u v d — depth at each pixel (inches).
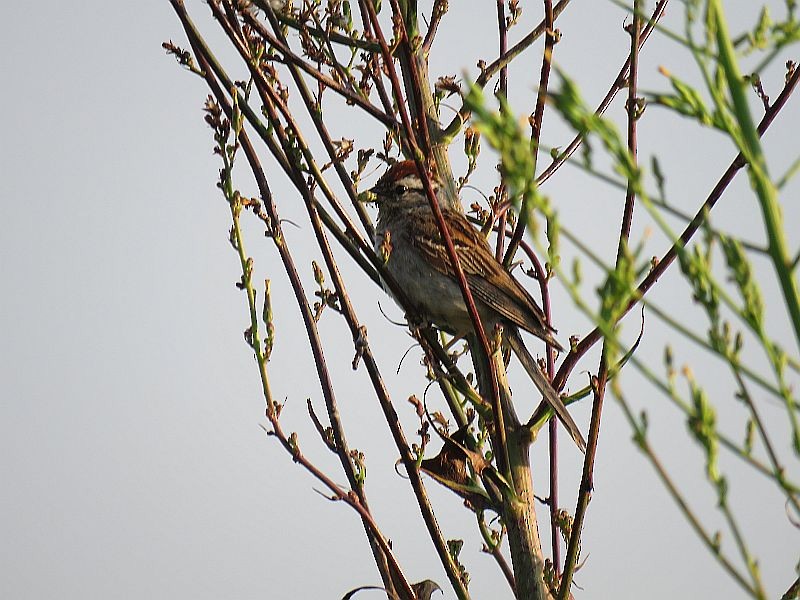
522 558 365.4
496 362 390.0
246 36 369.7
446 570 344.2
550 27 357.4
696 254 194.9
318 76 366.3
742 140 200.4
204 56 372.2
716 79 202.2
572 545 327.3
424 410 358.0
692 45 204.1
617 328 199.2
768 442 192.9
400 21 341.1
